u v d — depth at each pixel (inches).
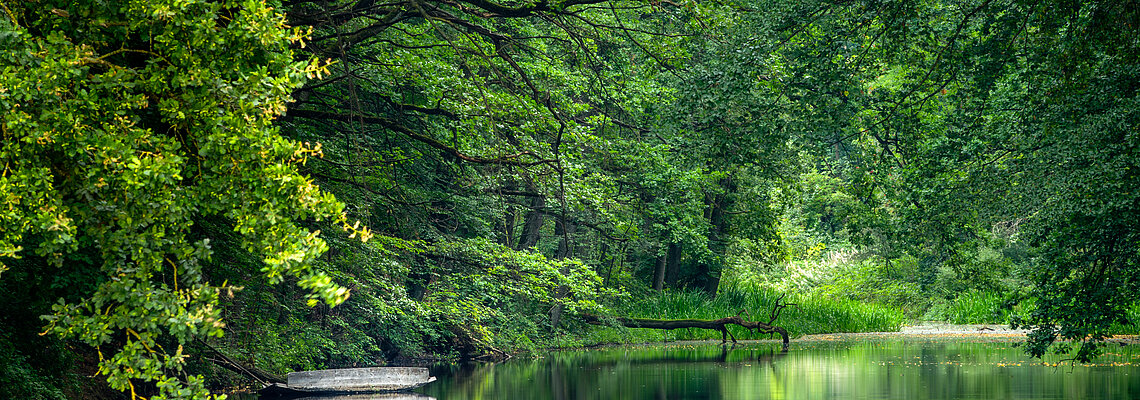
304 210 190.2
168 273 287.6
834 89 494.0
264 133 188.2
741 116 503.8
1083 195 380.5
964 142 532.1
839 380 581.9
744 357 781.9
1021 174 461.4
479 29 448.8
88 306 189.9
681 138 598.9
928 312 1395.2
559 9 409.7
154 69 191.8
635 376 624.1
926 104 616.4
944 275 1374.3
